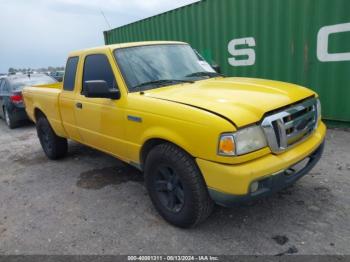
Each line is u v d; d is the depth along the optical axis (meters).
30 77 10.65
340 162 4.67
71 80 4.77
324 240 2.98
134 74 3.86
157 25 9.12
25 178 5.30
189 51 4.64
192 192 3.03
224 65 7.75
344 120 6.17
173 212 3.35
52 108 5.30
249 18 6.96
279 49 6.68
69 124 4.91
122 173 5.10
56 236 3.45
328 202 3.62
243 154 2.71
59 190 4.66
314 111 3.44
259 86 3.50
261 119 2.83
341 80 6.00
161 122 3.17
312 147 3.22
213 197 2.88
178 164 3.06
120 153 4.00
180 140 2.99
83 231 3.51
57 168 5.61
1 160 6.51
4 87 10.30
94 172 5.25
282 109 3.03
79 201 4.24
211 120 2.77
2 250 3.28
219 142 2.71
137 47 4.19
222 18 7.43
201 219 3.15
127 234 3.37
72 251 3.17
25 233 3.57
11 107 9.59
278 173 2.83
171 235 3.28
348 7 5.60
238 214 3.53
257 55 7.07
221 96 3.18
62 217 3.86
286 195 3.84
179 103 3.12
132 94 3.64
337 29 5.81
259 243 3.03
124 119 3.64
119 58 3.96
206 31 7.86
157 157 3.28
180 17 8.38
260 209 3.59
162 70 4.05
